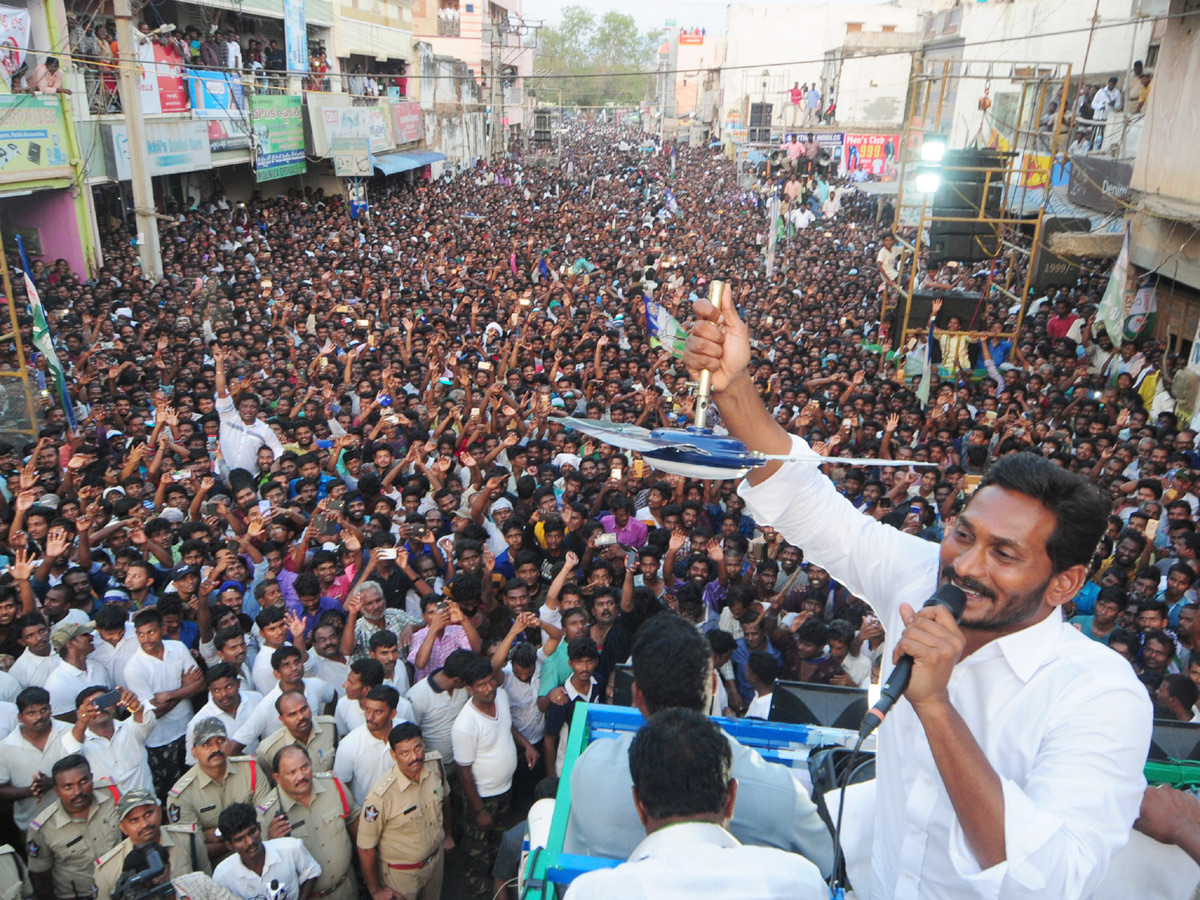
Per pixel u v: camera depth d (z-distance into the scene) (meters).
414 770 4.86
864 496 8.73
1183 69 12.81
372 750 5.15
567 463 9.28
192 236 20.97
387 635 5.73
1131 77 18.83
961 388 12.02
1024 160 16.20
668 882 1.54
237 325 15.10
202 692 6.00
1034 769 1.43
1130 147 17.30
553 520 7.89
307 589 6.59
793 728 2.79
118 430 10.24
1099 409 10.80
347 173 28.27
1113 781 1.38
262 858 4.42
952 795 1.31
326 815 4.88
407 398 11.80
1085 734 1.41
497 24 59.72
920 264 19.23
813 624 5.93
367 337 14.52
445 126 45.31
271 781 5.12
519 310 16.52
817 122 44.22
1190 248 13.18
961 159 16.77
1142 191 13.98
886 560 1.83
